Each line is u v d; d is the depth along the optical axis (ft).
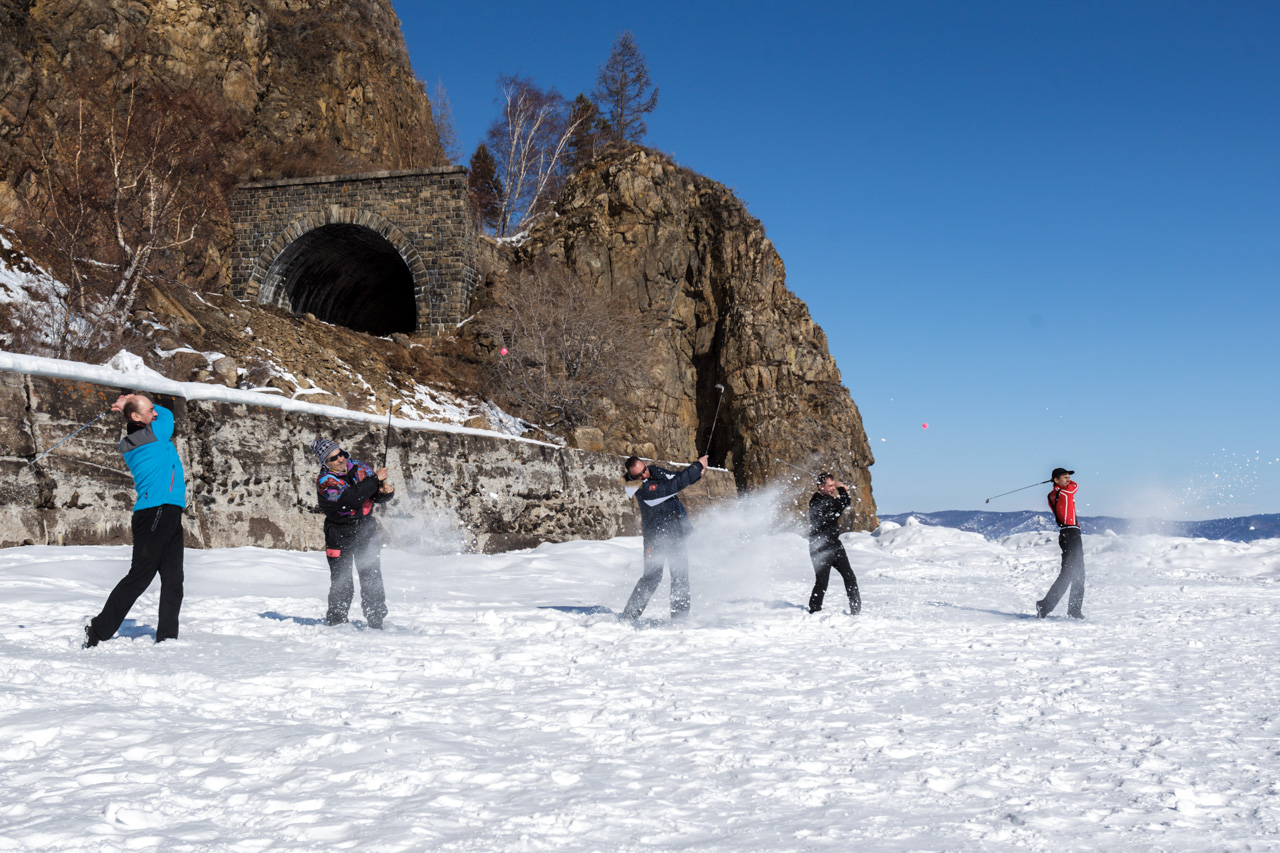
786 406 135.03
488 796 9.02
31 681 13.97
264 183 110.32
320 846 7.41
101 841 7.32
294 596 30.45
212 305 86.89
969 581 49.62
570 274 124.67
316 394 79.10
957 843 7.87
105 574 30.66
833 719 13.15
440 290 110.11
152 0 103.30
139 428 18.89
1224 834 8.18
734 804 8.98
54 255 71.87
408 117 153.89
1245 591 42.88
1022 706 14.28
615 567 49.44
